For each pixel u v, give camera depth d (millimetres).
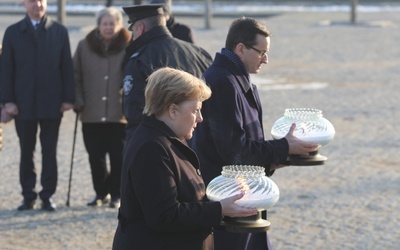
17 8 47750
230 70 5867
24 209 9758
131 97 7699
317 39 31969
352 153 13188
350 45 29844
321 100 18344
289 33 34312
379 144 13906
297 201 10258
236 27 5910
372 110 17156
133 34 7918
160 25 7820
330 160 12656
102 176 9977
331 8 49375
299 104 17812
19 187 10930
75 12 44219
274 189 4902
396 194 10633
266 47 5918
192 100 4707
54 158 9758
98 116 9758
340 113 16828
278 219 9445
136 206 4680
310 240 8672
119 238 4785
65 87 9734
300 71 23047
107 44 9859
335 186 11070
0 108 9781
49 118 9664
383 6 50500
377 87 20219
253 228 4867
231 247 5875
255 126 5969
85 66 9875
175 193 4621
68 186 10531
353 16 38656
